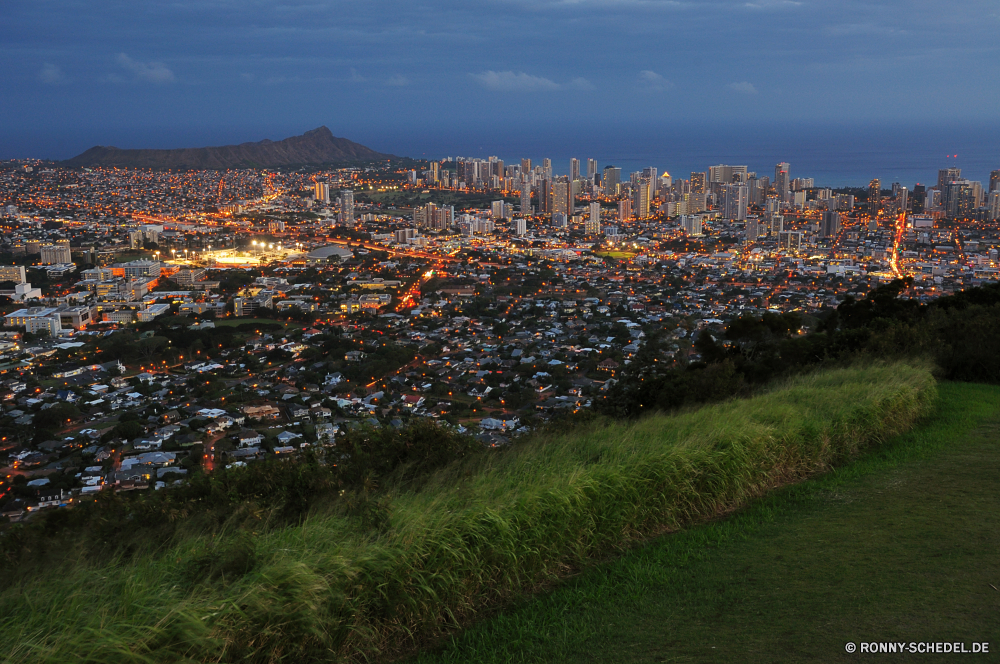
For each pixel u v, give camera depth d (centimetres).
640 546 542
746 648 370
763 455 676
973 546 479
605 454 665
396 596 418
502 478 598
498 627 423
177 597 376
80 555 461
